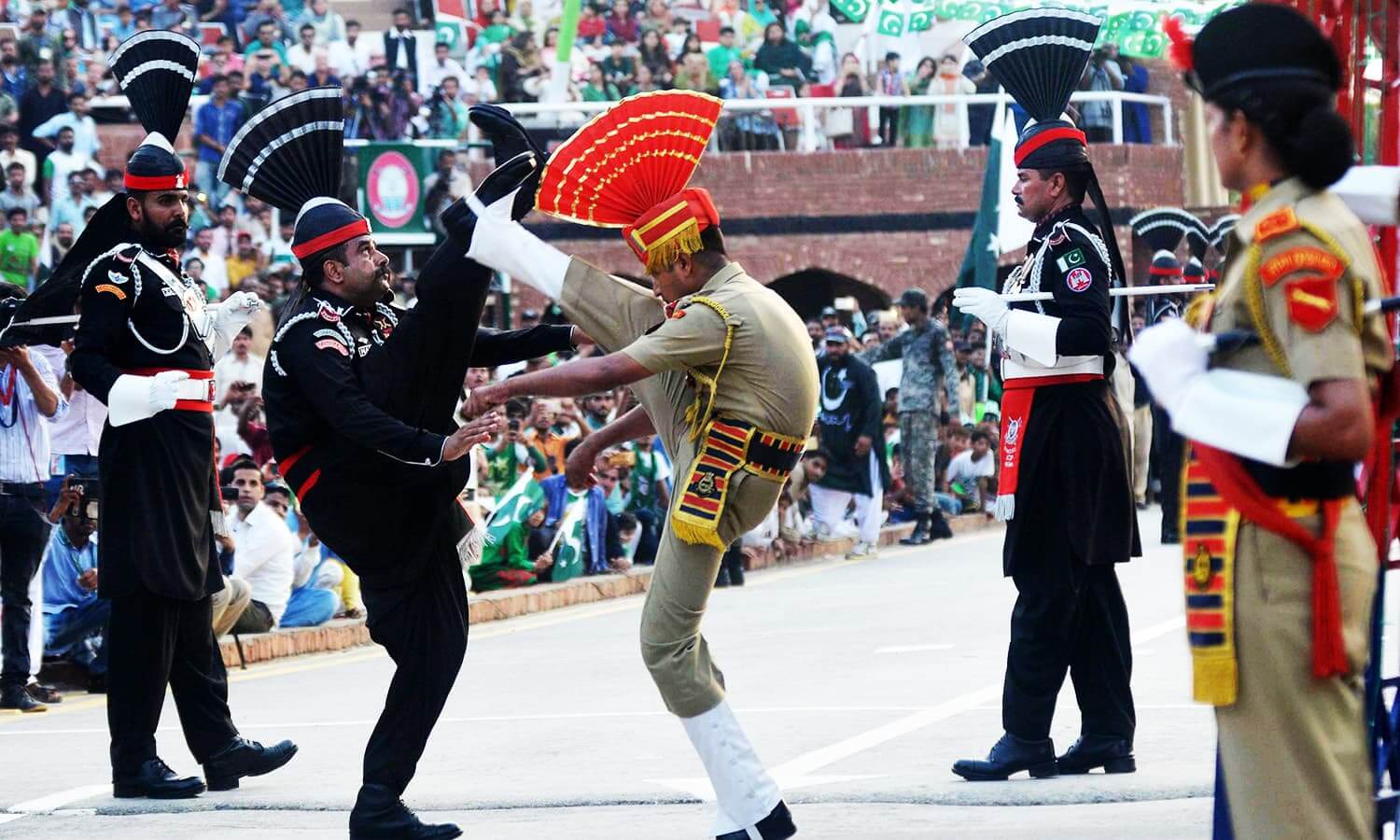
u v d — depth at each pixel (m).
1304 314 5.04
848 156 35.72
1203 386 5.14
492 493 21.03
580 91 33.62
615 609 20.20
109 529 9.77
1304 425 5.00
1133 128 36.53
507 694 13.53
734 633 17.00
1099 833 7.94
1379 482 6.27
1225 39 5.35
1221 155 5.39
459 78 32.78
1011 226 28.95
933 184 35.97
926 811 8.66
